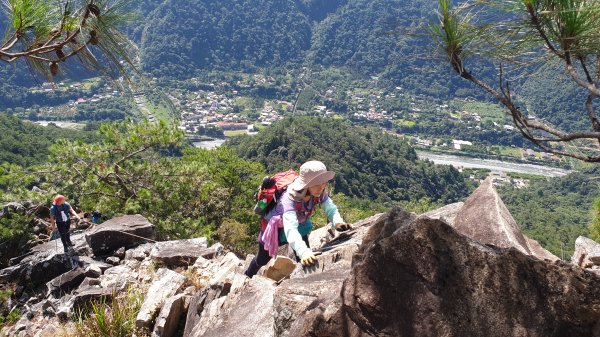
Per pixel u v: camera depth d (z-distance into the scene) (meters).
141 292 5.85
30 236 9.63
